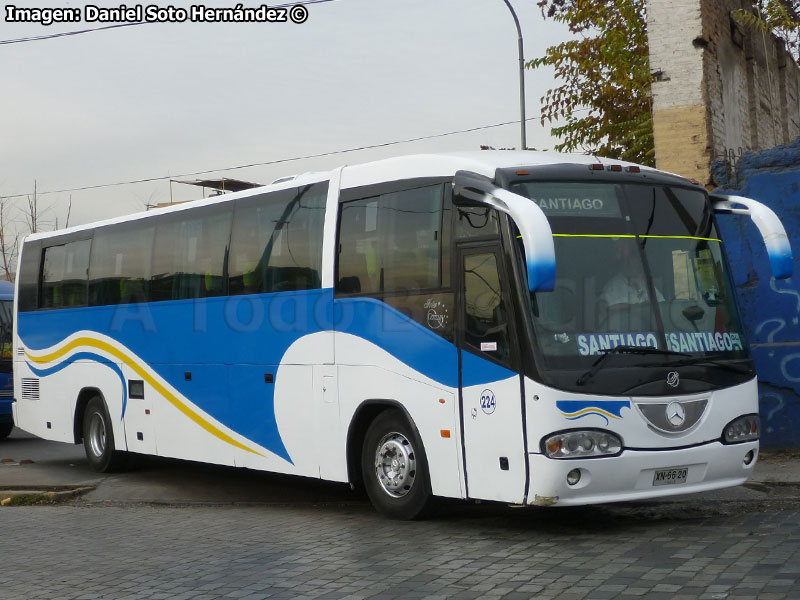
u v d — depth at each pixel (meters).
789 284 13.38
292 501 12.53
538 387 8.65
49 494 13.48
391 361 10.18
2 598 7.84
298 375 11.45
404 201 10.27
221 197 13.05
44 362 16.66
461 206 9.58
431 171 10.00
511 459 8.88
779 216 13.54
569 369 8.70
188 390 13.34
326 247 11.16
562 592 7.01
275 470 11.85
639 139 23.86
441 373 9.62
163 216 14.12
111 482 14.41
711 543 8.39
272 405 11.85
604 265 9.16
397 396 10.10
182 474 15.20
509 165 9.46
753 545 8.21
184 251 13.62
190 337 13.33
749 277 13.65
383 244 10.45
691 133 16.14
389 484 10.34
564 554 8.27
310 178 11.61
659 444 8.88
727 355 9.48
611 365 8.82
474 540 9.12
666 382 8.96
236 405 12.47
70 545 10.04
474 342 9.30
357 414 10.64
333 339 10.95
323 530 10.12
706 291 9.64
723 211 10.10
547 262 8.16
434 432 9.70
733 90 17.89
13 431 24.94
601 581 7.25
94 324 15.38
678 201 9.76
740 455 9.37
